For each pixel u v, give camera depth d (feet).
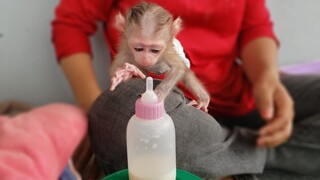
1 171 1.76
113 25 1.99
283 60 4.79
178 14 1.94
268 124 3.29
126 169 1.92
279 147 3.18
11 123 2.03
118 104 1.96
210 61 2.37
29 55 4.05
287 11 4.57
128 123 1.73
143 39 1.52
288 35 4.69
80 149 2.32
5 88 4.08
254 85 3.48
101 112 2.06
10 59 4.05
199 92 1.76
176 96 1.72
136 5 1.64
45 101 4.10
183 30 2.00
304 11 4.59
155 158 1.68
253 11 3.60
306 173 3.16
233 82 3.05
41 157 1.87
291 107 3.42
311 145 3.21
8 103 3.78
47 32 3.99
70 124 2.07
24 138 1.92
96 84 3.05
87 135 2.24
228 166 2.39
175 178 1.77
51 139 1.97
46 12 3.94
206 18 2.31
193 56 1.99
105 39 2.94
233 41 2.91
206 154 2.13
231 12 2.60
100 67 3.18
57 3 3.92
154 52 1.54
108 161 2.13
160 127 1.63
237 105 3.06
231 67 3.08
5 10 3.91
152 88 1.61
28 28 3.97
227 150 2.52
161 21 1.53
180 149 1.93
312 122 3.35
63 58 3.23
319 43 4.75
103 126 2.05
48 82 4.05
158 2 1.78
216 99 2.39
